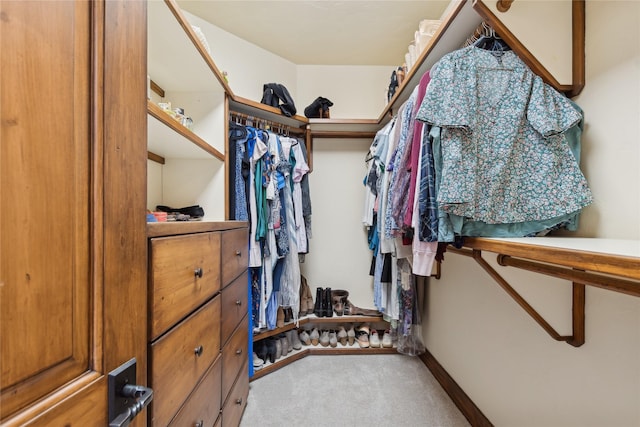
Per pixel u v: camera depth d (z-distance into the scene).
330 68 2.21
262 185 1.52
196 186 1.41
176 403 0.62
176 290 0.63
